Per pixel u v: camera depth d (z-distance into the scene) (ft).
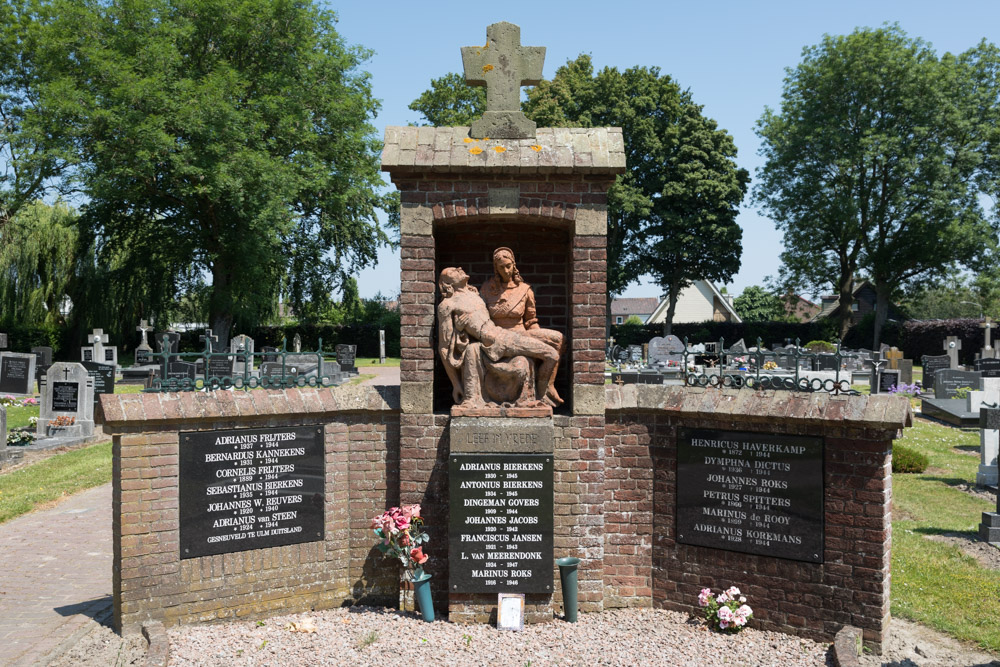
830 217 146.61
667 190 154.30
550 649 21.34
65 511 38.68
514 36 24.34
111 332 129.80
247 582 23.27
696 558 23.89
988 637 22.34
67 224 123.65
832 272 158.51
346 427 24.67
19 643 22.27
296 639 21.80
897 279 150.61
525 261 27.76
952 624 23.35
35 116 106.32
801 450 22.12
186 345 148.66
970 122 138.62
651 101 156.15
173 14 114.42
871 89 143.02
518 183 23.80
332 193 127.03
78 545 32.83
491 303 24.47
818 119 147.54
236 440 23.06
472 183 23.75
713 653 21.16
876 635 21.24
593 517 24.11
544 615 23.24
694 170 156.15
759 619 22.88
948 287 157.48
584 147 23.91
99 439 57.72
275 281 135.23
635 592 24.58
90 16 107.65
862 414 20.98
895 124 141.49
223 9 112.98
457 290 24.48
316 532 24.26
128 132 102.63
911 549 30.78
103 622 23.70
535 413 23.56
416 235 23.84
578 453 24.00
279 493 23.70
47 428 56.34
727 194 157.79
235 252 122.21
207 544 22.74
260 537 23.43
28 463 49.37
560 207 23.82
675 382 66.69
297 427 23.91
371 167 130.72
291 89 117.60
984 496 40.19
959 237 140.05
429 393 24.08
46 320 127.54
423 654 20.88
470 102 162.40
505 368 23.56
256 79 119.14
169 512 22.27
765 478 22.67
